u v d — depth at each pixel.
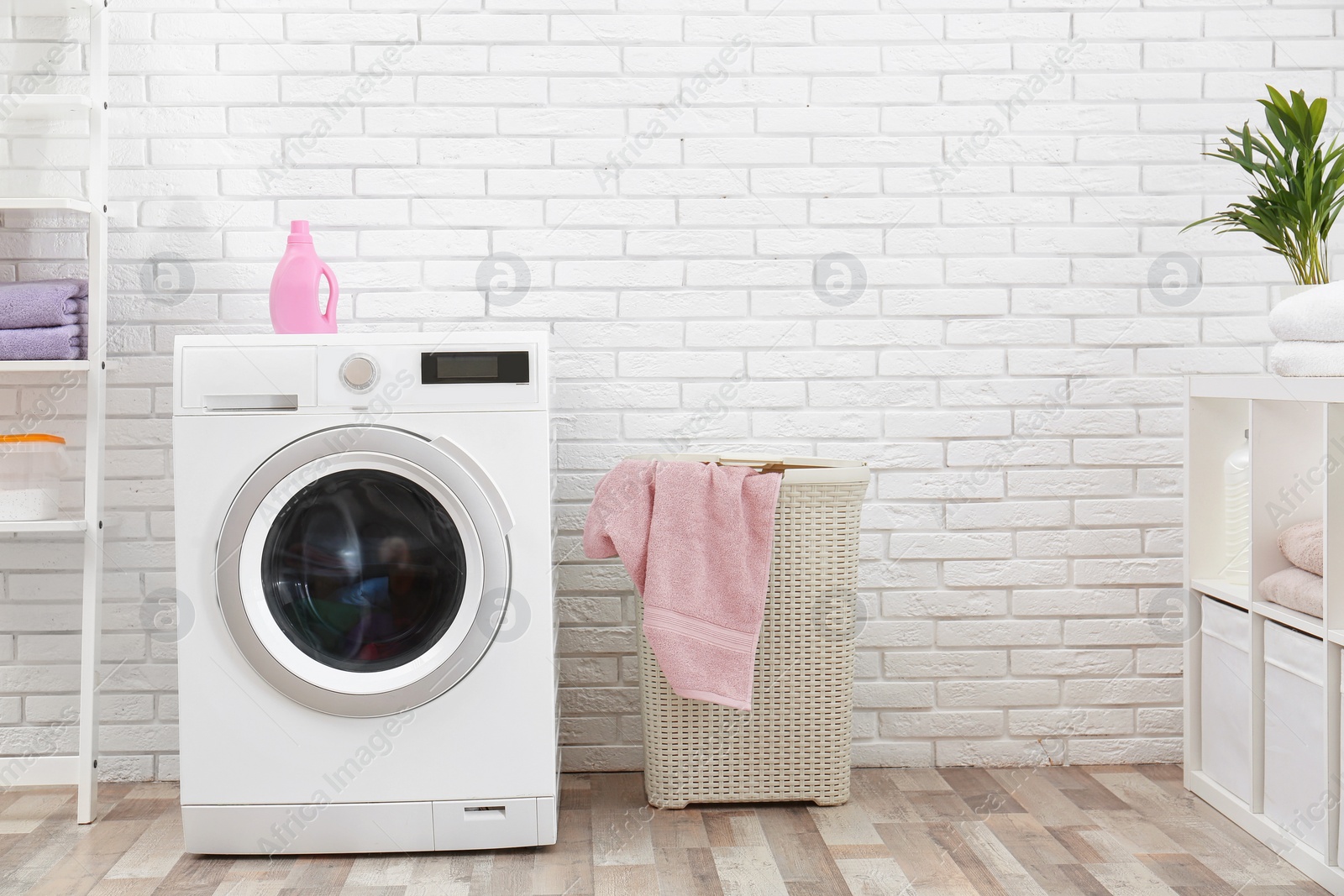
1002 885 1.67
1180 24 2.29
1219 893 1.63
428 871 1.74
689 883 1.68
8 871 1.74
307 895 1.64
